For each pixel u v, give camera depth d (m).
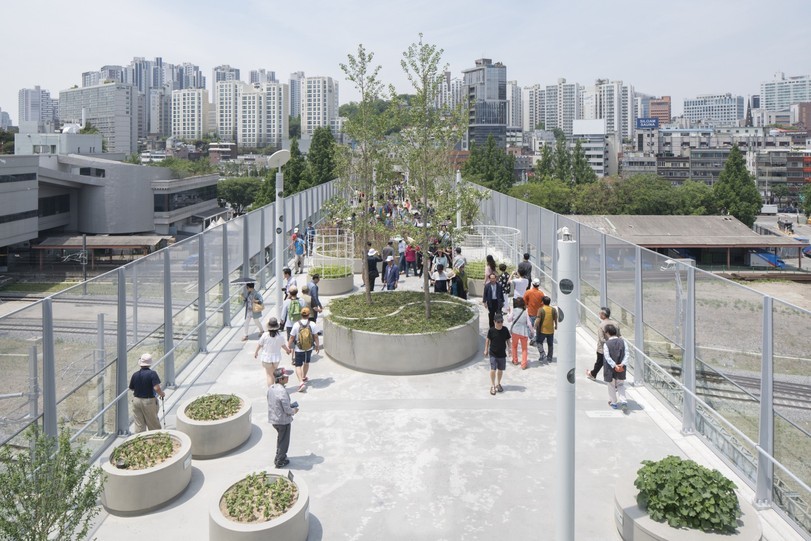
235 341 17.22
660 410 12.15
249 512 7.80
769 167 190.25
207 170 164.25
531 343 15.73
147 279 12.59
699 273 10.56
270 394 9.95
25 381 8.41
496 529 8.41
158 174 114.31
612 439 10.96
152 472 8.77
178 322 14.42
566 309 7.45
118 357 11.24
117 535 8.24
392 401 12.76
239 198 155.25
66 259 89.69
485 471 9.93
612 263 15.21
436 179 17.33
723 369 9.81
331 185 46.66
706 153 192.75
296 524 7.79
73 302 9.59
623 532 7.88
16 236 81.56
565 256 7.40
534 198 93.31
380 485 9.53
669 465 7.92
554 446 10.73
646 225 90.06
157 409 10.73
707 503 7.40
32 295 71.06
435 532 8.35
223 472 9.95
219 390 13.49
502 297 16.22
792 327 7.98
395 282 22.30
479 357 15.66
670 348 11.95
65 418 9.41
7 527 5.99
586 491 9.27
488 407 12.43
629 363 14.30
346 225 20.12
